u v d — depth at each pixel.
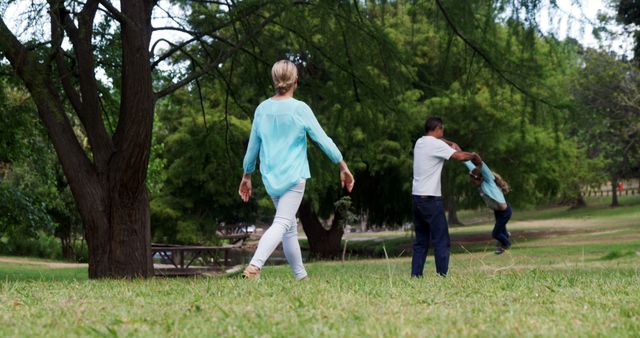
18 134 15.79
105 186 11.51
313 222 31.73
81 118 11.70
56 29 10.16
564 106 12.72
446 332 3.21
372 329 3.27
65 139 11.41
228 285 5.24
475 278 6.10
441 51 13.27
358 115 13.81
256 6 12.23
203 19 13.45
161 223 34.47
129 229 11.50
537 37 11.70
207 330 3.30
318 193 27.72
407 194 30.66
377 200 31.70
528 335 3.15
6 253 34.81
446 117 25.64
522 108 13.08
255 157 6.22
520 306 4.08
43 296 4.83
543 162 28.08
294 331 3.24
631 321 3.56
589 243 25.94
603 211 60.66
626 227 38.62
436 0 12.59
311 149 13.77
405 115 14.09
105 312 3.90
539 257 18.25
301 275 6.20
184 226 33.34
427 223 8.05
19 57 10.19
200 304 4.16
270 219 47.38
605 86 39.84
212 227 34.81
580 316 3.72
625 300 4.39
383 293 4.75
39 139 19.23
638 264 13.34
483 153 27.39
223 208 36.09
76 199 11.52
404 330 3.21
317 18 12.91
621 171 61.69
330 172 14.05
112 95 14.88
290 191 5.93
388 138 27.44
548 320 3.57
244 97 15.05
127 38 11.10
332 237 31.75
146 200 11.74
